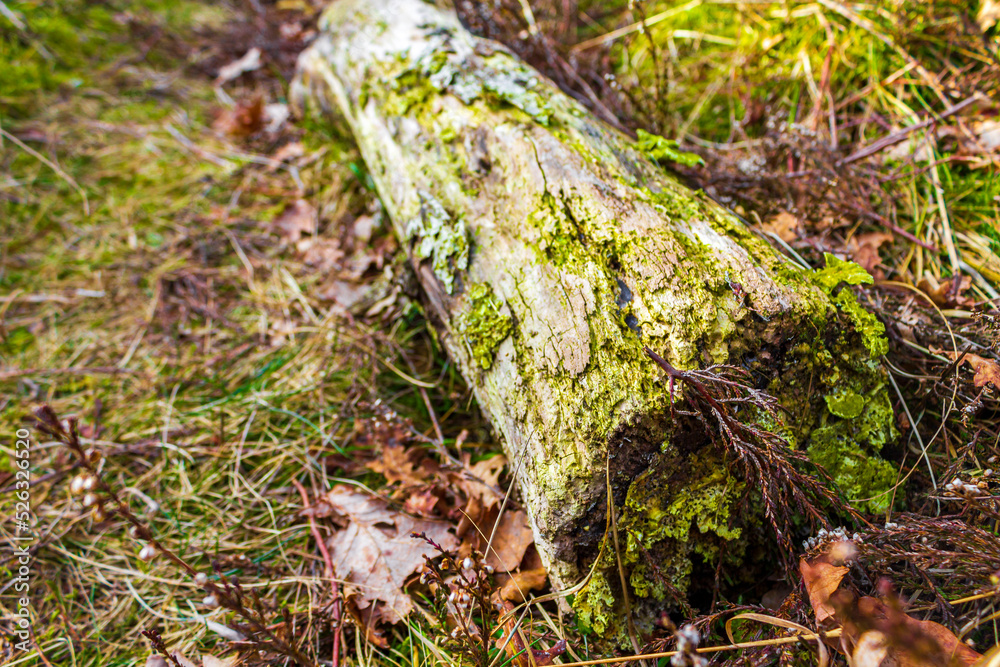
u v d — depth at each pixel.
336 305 2.43
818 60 2.43
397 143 2.04
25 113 3.30
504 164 1.71
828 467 1.42
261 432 2.09
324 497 1.83
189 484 1.97
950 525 1.15
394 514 1.74
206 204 2.92
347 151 2.98
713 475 1.33
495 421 1.61
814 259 1.86
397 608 1.52
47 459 2.06
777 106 2.45
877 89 2.27
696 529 1.37
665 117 2.34
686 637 1.00
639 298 1.38
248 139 3.28
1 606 1.70
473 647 1.29
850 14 2.33
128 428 2.14
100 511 1.09
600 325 1.37
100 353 2.38
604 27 3.07
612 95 2.44
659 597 1.36
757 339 1.34
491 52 2.09
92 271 2.66
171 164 3.13
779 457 1.22
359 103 2.28
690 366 1.29
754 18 2.64
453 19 2.40
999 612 1.13
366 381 2.12
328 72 2.62
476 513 1.66
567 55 2.75
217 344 2.38
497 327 1.52
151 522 1.88
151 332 2.44
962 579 1.24
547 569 1.40
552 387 1.37
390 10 2.40
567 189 1.57
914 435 1.55
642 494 1.31
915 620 1.10
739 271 1.39
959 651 1.05
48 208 2.90
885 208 2.04
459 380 2.09
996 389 1.48
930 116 2.14
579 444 1.29
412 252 1.86
